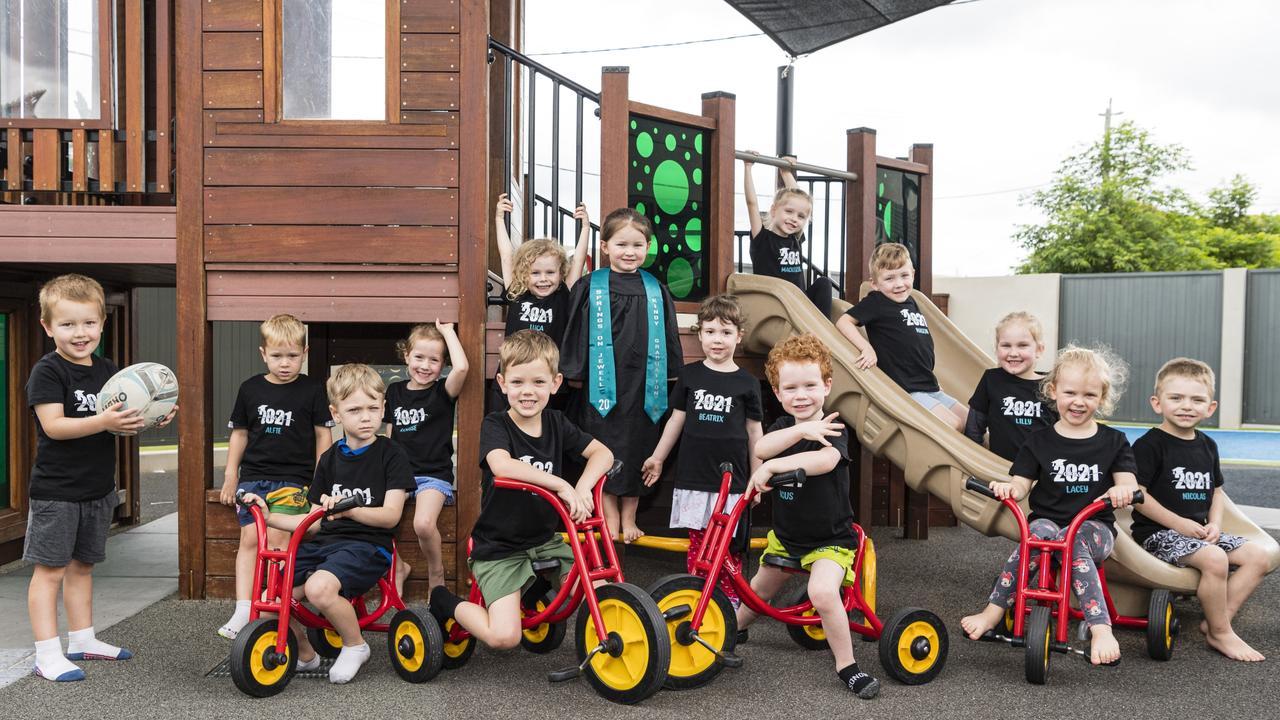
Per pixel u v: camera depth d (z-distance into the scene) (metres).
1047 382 3.88
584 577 3.21
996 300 17.97
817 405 3.62
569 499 3.28
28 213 4.51
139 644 3.79
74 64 4.57
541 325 4.55
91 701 3.13
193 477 4.50
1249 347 15.75
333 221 4.53
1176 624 3.74
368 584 3.46
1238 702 3.19
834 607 3.29
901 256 5.10
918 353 5.07
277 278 4.55
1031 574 3.77
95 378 3.59
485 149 4.54
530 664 3.59
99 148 4.55
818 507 3.47
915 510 6.42
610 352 4.43
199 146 4.52
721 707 3.11
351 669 3.36
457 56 4.52
